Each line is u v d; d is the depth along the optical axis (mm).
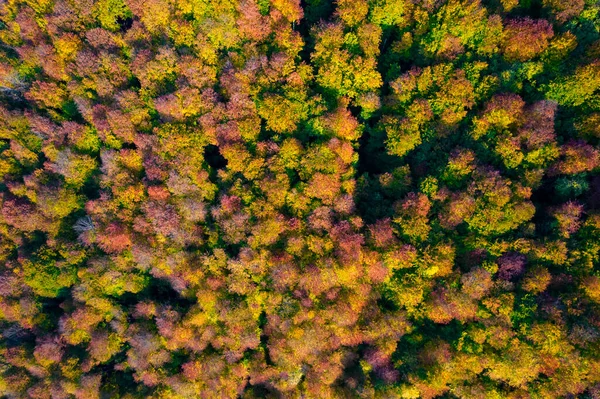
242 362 50188
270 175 49500
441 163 48875
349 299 46250
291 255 47719
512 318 42344
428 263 44844
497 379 42781
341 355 47719
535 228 44625
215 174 53812
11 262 58750
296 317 45562
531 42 46281
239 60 53188
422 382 43312
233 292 49500
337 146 48750
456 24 48375
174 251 51344
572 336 39469
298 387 49188
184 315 51125
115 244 53031
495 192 44000
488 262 43938
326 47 51719
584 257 41656
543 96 46625
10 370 57469
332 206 48344
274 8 52656
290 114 50188
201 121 51531
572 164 43312
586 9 46562
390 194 50500
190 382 50375
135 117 54000
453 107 48156
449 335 44688
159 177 52000
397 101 50969
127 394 53469
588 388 39594
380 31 51062
